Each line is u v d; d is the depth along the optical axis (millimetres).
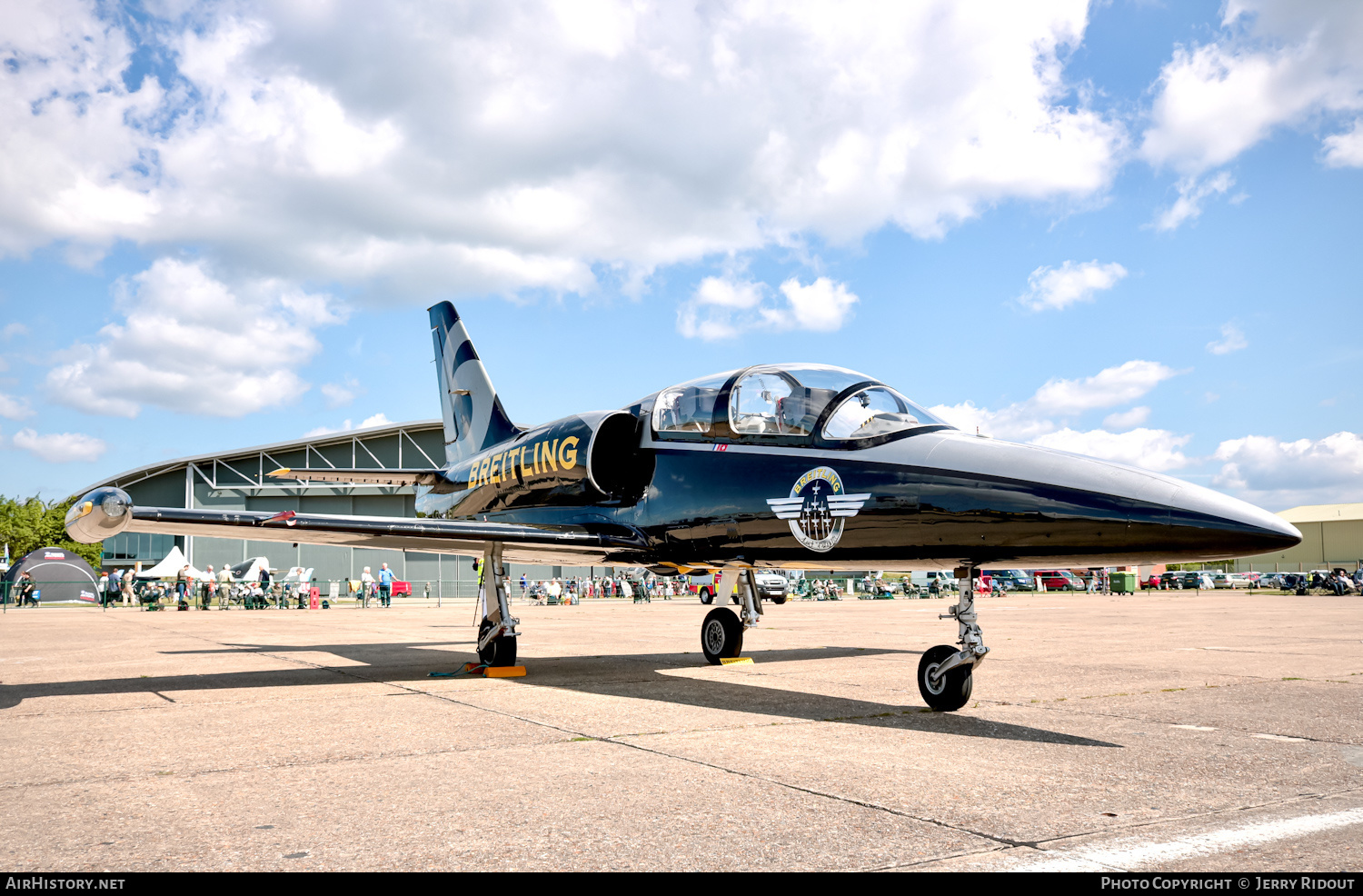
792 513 7367
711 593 31344
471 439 14367
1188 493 5355
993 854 3096
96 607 37094
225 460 57562
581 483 9789
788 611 28703
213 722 5988
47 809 3725
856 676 8719
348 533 8336
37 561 38719
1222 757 4789
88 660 10727
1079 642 13070
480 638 9000
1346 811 3676
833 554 7184
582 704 6762
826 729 5664
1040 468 5965
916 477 6508
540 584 41719
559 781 4207
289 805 3770
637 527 9008
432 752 4906
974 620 6477
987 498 6039
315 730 5645
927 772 4410
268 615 27016
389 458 58938
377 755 4832
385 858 3059
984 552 6125
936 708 6418
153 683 8203
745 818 3557
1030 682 8078
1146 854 3096
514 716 6176
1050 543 5766
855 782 4188
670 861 3016
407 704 6781
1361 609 27109
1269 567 100375
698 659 10812
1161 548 5312
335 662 10250
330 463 58469
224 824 3480
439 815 3604
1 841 3270
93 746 5121
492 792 3979
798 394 7824
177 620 23109
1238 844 3213
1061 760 4707
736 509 7867
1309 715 6242
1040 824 3471
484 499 11664
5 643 13734
